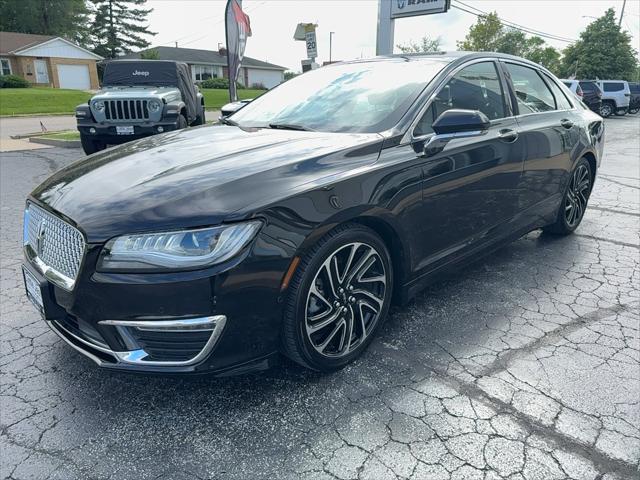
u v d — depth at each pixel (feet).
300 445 6.93
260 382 8.33
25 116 77.87
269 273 6.97
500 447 6.85
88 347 7.33
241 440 7.04
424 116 9.68
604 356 9.09
